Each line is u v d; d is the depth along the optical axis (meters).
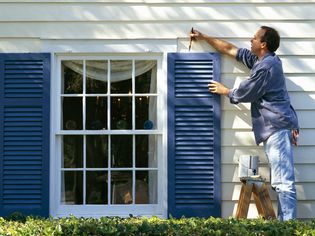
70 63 7.58
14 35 7.50
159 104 7.54
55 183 7.52
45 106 7.48
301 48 7.51
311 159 7.47
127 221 6.23
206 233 5.86
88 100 7.57
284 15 7.52
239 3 7.52
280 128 7.16
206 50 7.52
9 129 7.49
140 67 7.57
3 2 7.51
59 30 7.52
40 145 7.48
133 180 7.55
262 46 7.23
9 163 7.48
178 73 7.50
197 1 7.52
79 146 7.56
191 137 7.48
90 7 7.52
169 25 7.52
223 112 7.50
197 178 7.46
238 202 7.32
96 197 7.54
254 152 7.48
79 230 5.82
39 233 5.83
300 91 7.50
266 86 7.14
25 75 7.50
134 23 7.52
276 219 6.82
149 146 7.57
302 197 7.45
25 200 7.48
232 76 7.50
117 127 7.55
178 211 7.45
